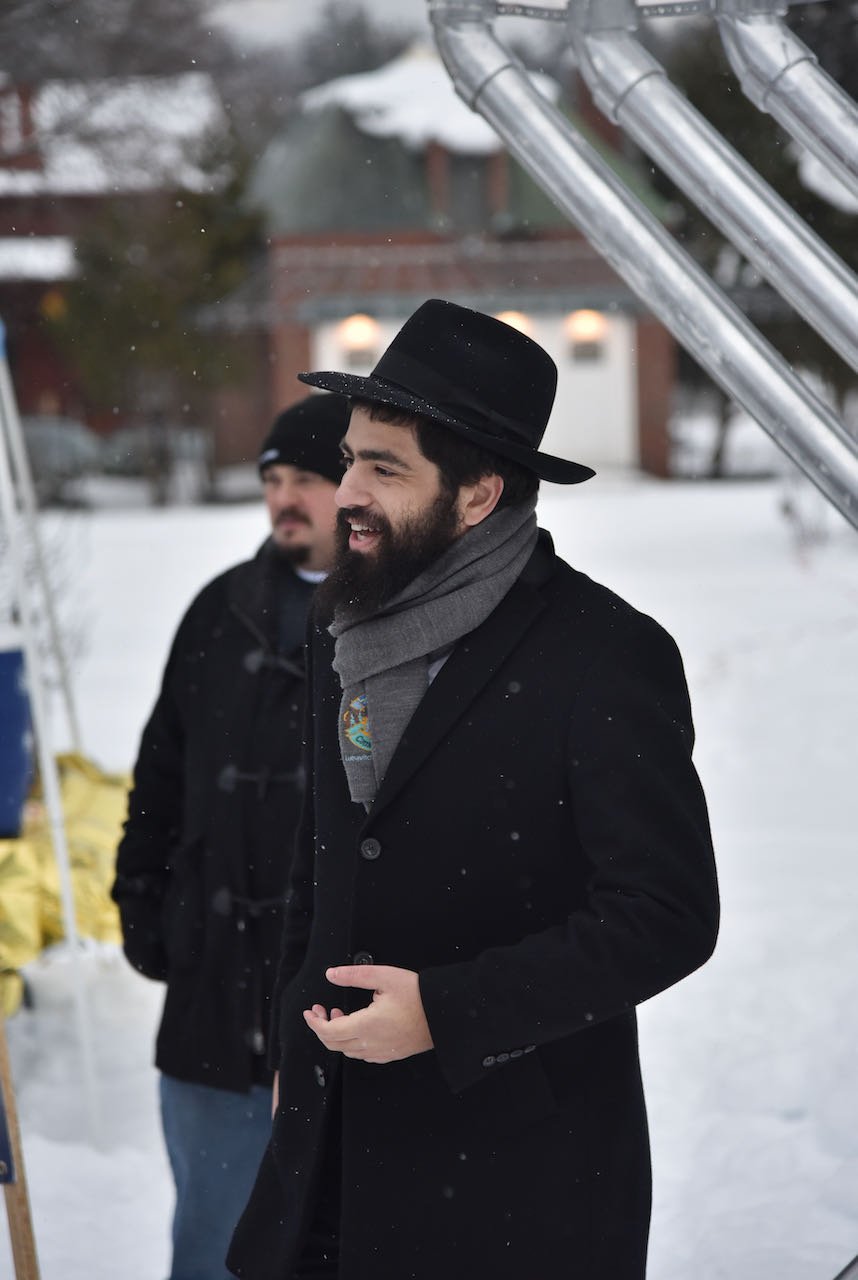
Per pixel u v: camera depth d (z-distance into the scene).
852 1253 3.25
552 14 2.43
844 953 4.81
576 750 1.81
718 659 9.63
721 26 2.31
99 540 16.81
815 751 7.47
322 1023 1.80
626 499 21.86
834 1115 3.78
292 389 25.97
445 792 1.86
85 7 10.93
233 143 19.12
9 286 22.56
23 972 5.07
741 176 2.21
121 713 8.87
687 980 4.71
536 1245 1.85
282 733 2.84
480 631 1.88
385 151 27.72
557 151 2.35
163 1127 2.93
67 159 11.76
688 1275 3.23
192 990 2.85
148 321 22.44
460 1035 1.74
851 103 2.23
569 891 1.87
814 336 18.56
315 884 2.05
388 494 1.85
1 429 4.48
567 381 26.89
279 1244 1.99
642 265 2.28
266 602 2.92
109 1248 3.40
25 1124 4.04
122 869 3.04
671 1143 3.79
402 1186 1.88
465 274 26.62
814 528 15.65
